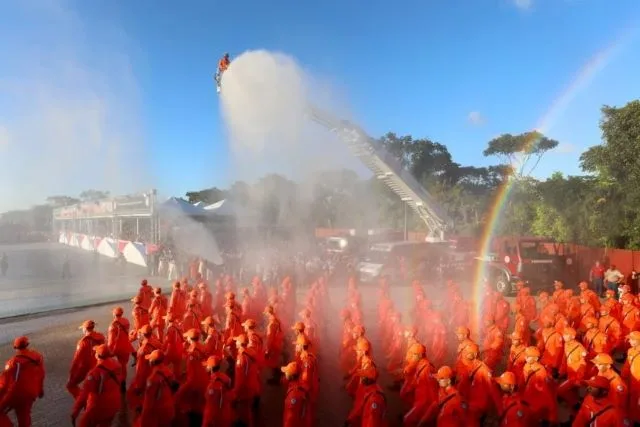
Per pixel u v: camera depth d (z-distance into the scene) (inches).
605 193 1130.7
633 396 338.6
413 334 422.9
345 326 475.2
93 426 311.1
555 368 436.1
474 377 327.3
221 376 310.7
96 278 1240.2
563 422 374.6
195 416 366.0
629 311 547.2
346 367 462.0
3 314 792.3
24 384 319.6
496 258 960.3
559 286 685.3
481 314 610.2
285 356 548.7
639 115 995.3
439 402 275.7
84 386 315.3
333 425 369.4
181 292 629.0
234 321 498.3
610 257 1000.9
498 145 2480.3
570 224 1200.2
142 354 382.6
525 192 1748.3
